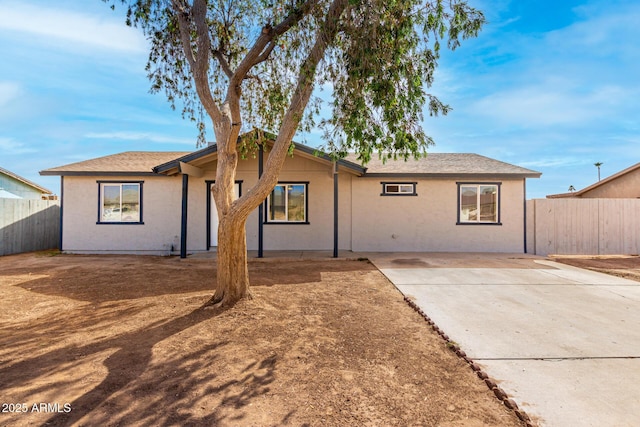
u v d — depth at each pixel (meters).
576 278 8.06
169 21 6.34
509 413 2.70
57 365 3.50
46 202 14.45
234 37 6.84
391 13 4.55
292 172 12.84
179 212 12.73
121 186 12.70
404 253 12.36
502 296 6.44
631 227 12.70
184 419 2.60
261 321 4.92
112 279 7.82
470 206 12.86
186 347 4.00
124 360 3.63
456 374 3.39
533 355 3.81
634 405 2.80
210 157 11.55
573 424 2.53
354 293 6.65
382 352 3.93
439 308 5.66
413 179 12.85
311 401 2.88
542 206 12.72
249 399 2.91
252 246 12.95
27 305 5.77
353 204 12.88
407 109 4.86
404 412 2.71
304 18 5.47
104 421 2.55
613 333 4.51
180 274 8.45
